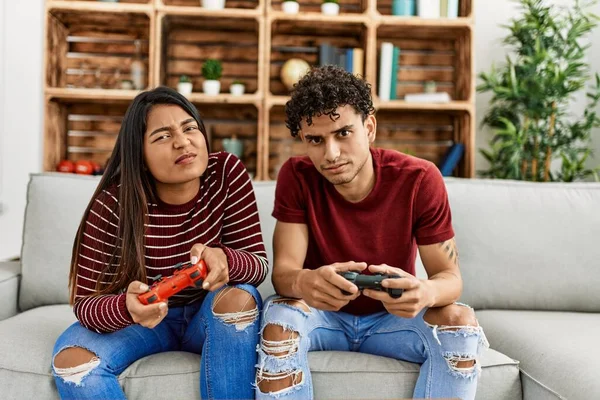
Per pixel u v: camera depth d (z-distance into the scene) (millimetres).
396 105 2725
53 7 2605
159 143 1182
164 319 1307
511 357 1344
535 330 1414
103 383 1104
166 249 1264
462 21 2727
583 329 1425
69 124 2928
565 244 1726
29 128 2891
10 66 2863
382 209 1293
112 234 1222
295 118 1187
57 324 1402
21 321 1402
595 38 2936
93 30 2908
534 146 2742
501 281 1709
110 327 1128
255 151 2975
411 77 3037
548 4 2955
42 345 1232
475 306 1727
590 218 1754
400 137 3035
